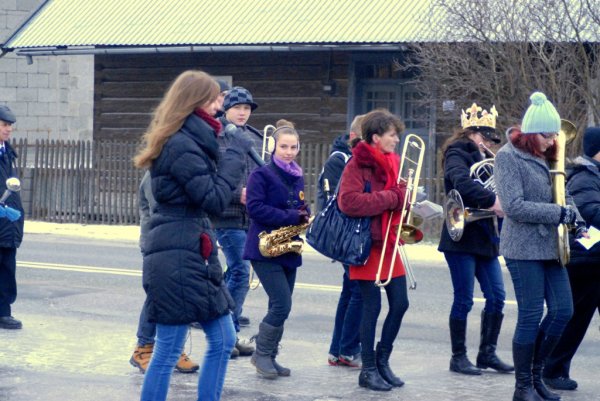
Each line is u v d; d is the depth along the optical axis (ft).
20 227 56.54
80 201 129.29
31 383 43.83
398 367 50.08
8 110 55.62
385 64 133.80
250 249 46.29
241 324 61.41
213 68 141.59
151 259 34.04
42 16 147.13
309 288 77.15
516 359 41.75
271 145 47.14
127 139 147.13
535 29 109.40
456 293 48.08
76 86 198.80
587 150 45.19
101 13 144.05
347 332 49.11
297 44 125.49
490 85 111.75
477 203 46.44
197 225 34.17
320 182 51.88
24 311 65.16
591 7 109.60
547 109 40.60
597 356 53.88
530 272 41.09
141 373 46.55
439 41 112.98
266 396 42.63
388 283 44.19
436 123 122.01
